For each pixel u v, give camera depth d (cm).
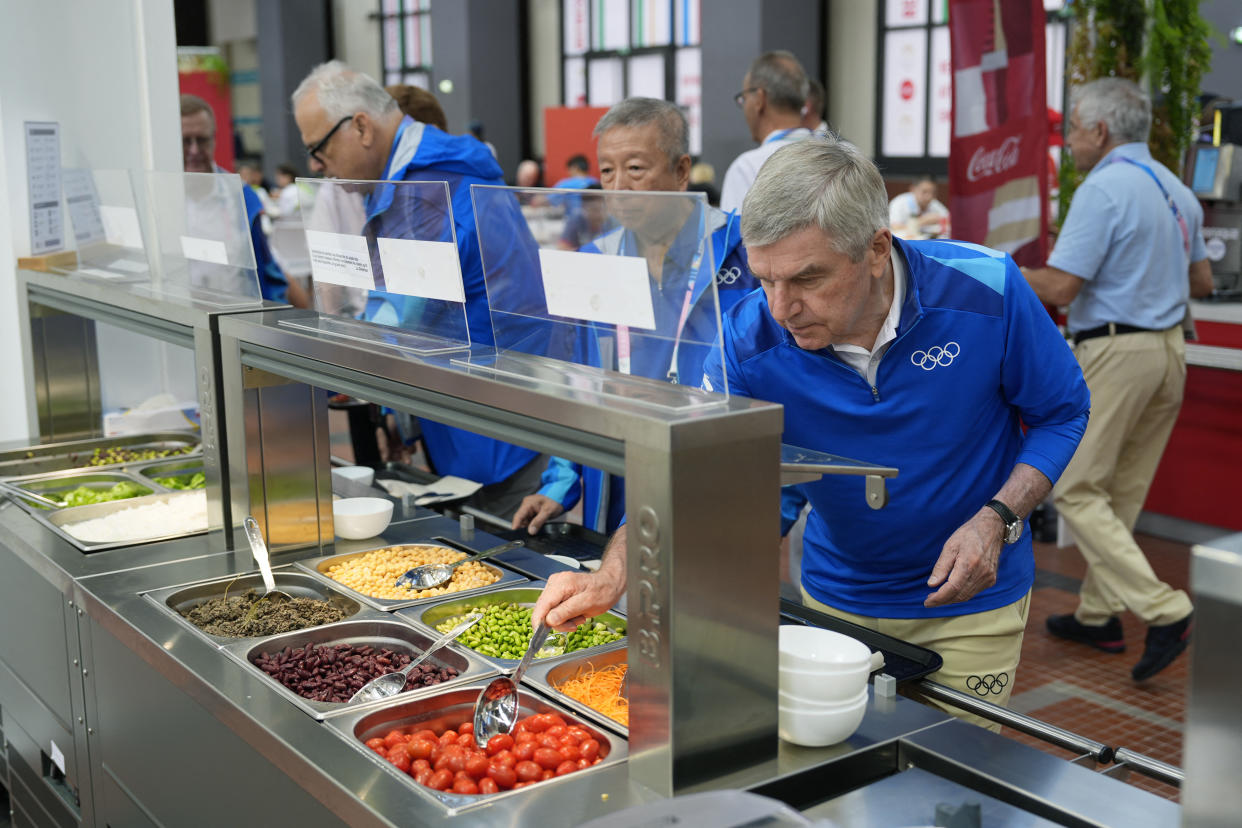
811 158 146
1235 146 459
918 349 168
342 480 265
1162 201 353
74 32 305
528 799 128
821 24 998
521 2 1348
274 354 196
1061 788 126
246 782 158
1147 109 362
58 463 291
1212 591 92
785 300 150
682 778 126
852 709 134
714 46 996
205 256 227
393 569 212
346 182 183
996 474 182
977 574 167
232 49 1778
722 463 122
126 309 245
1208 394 450
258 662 173
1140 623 402
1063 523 480
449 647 176
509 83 1359
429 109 362
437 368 151
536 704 156
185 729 174
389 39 1503
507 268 152
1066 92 447
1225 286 469
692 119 1152
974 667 185
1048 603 417
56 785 238
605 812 124
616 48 1241
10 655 249
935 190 857
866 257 150
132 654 188
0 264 307
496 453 300
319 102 280
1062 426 179
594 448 131
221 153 824
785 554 440
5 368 317
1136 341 357
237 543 224
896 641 168
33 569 227
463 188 281
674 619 122
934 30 913
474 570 212
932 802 126
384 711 154
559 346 149
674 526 120
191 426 322
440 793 129
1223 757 93
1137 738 313
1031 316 172
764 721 132
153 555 220
